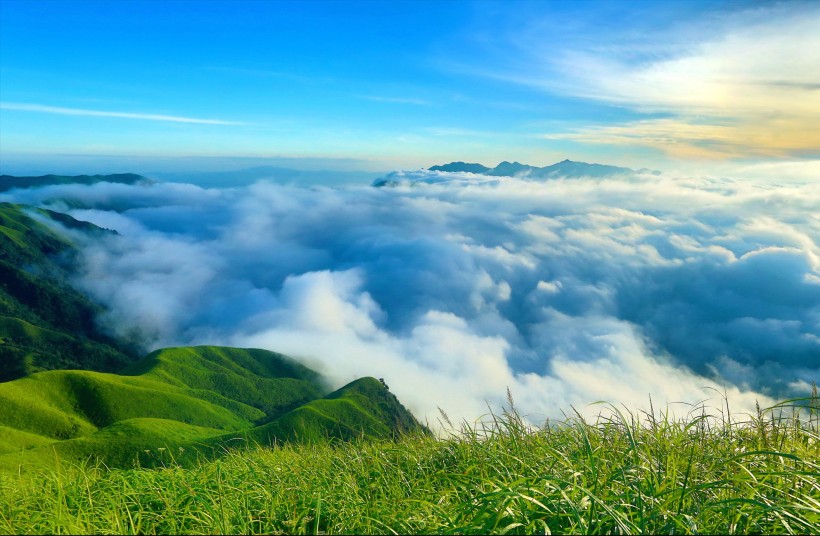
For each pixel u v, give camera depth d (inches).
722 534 143.6
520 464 213.6
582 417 231.6
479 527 151.4
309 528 187.8
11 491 236.8
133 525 181.0
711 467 183.5
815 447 220.7
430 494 199.0
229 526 176.7
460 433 269.7
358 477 243.6
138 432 3550.7
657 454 202.2
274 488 225.1
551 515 149.9
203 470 263.0
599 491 166.6
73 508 214.8
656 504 152.8
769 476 168.9
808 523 136.5
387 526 166.4
